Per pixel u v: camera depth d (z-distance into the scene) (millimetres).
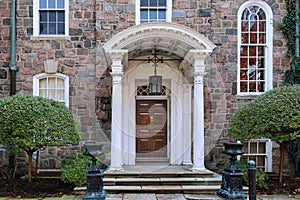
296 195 7348
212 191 7285
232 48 9367
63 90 9219
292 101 7500
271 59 9430
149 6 9281
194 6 9227
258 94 9336
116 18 9148
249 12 9500
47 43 9188
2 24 9195
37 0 9289
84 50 9211
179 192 7285
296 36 9367
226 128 9188
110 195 7082
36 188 7711
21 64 9148
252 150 9359
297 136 7438
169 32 7648
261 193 7516
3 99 7652
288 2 9445
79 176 7605
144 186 7438
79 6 9250
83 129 8141
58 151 8984
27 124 7188
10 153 8664
